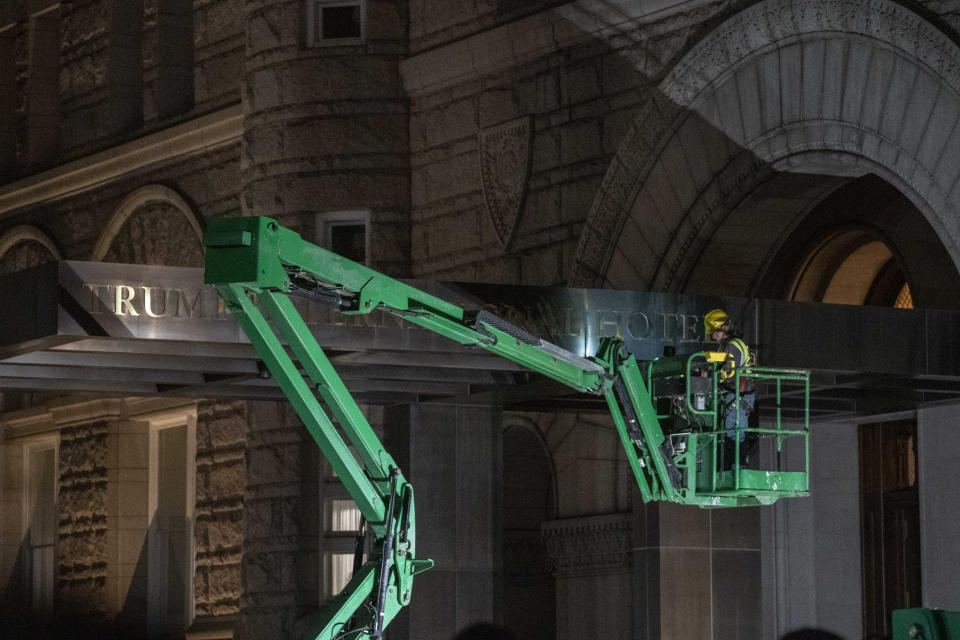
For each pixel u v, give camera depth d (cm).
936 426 2550
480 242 3166
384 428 3100
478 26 3161
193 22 3884
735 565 2689
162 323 1920
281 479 3328
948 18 2273
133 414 4084
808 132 2527
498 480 2519
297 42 3353
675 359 1777
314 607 3262
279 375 1370
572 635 3017
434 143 3269
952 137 2266
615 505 2911
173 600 4000
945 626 1502
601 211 2869
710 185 2695
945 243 2297
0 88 4478
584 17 2898
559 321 2131
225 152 3700
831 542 2856
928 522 2548
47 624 4247
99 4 4184
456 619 2466
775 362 2198
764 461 2836
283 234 1329
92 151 4172
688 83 2717
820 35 2486
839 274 2906
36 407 4384
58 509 4294
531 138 3052
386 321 2053
